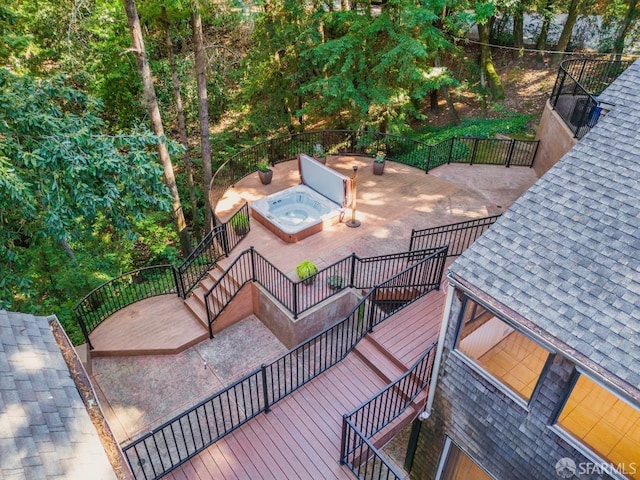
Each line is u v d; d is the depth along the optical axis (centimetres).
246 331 998
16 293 1003
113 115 1750
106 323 1007
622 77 730
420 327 878
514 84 2064
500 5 1584
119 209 952
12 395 479
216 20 1333
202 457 712
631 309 486
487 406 642
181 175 1902
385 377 812
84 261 1198
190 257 1044
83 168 794
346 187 1164
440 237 1129
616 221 554
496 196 1319
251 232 1167
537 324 514
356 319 960
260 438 739
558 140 1280
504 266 575
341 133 1709
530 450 602
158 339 957
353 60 1466
